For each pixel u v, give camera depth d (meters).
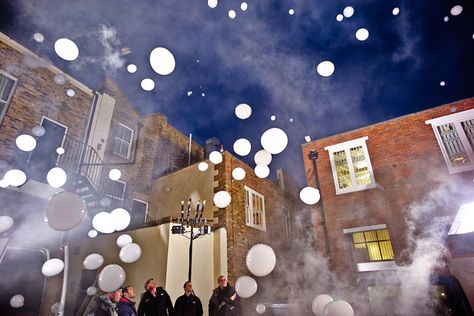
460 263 3.10
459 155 8.04
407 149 8.69
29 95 7.64
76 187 7.68
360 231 8.50
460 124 8.23
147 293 4.76
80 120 8.96
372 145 9.27
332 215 9.05
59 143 8.14
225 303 4.79
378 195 8.60
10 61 7.38
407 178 8.38
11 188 6.48
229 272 7.49
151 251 6.51
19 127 7.22
